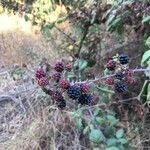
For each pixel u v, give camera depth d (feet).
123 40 2.00
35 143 1.74
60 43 2.19
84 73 1.81
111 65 1.20
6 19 2.89
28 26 2.78
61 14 2.18
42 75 1.17
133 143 1.65
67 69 1.23
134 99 1.79
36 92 1.95
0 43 2.57
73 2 2.05
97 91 1.65
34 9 2.28
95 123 1.49
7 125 1.93
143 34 1.85
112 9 1.78
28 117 1.90
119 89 1.18
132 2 1.71
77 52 2.01
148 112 1.80
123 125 1.71
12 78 2.15
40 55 2.27
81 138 1.72
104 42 2.01
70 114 1.71
